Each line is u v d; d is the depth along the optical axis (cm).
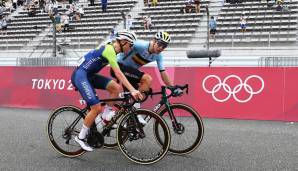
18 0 2809
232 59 1453
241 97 752
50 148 502
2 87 942
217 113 761
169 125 467
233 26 1936
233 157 456
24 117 767
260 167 414
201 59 1492
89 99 424
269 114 730
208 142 540
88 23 2283
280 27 1828
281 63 1228
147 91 468
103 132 439
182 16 2127
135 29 2120
